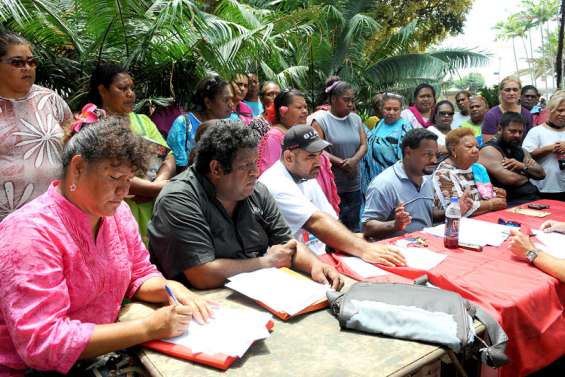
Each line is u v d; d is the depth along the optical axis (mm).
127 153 1230
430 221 2895
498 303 1662
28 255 1188
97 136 1218
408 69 10133
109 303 1438
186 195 1818
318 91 8344
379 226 2678
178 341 1329
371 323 1409
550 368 2404
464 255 2170
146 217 2715
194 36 4332
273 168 2543
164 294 1567
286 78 7137
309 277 1878
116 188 1254
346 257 2143
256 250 2002
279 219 2100
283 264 1906
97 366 1313
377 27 9758
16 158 2219
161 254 1826
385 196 2791
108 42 4262
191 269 1765
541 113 5688
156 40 4281
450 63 11188
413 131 2734
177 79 4477
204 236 1799
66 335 1198
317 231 2271
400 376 1205
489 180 3447
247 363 1256
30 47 2248
